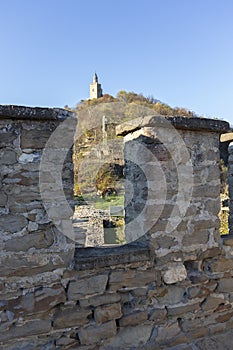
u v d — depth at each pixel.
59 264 2.19
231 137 3.02
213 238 2.65
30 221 2.12
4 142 2.06
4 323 2.06
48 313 2.17
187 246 2.55
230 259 2.72
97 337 2.27
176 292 2.51
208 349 2.43
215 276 2.65
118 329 2.34
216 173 2.69
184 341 2.51
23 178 2.11
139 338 2.38
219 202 2.69
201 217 2.61
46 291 2.16
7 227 2.07
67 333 2.21
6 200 2.07
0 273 2.05
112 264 2.28
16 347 2.09
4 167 2.06
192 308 2.55
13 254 2.08
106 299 2.30
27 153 2.12
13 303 2.08
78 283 2.23
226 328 2.68
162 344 2.43
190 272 2.58
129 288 2.37
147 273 2.42
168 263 2.49
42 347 2.15
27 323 2.12
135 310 2.38
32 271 2.13
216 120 2.61
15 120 2.08
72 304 2.23
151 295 2.42
